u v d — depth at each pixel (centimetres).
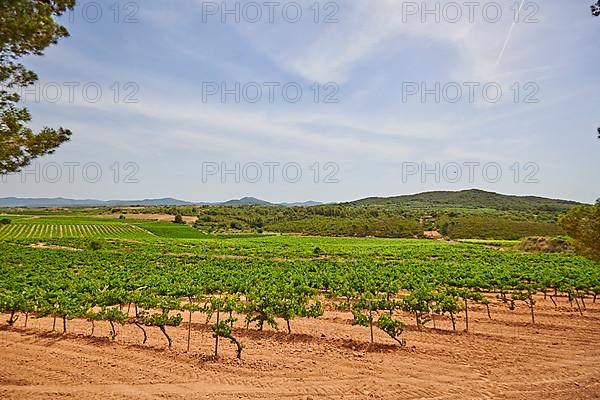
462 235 10306
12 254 5212
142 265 4200
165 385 1027
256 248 7200
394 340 1451
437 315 1911
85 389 1000
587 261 4600
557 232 9944
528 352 1295
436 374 1095
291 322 1769
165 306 1623
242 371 1129
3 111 927
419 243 8631
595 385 1006
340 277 2889
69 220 12031
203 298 2183
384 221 12538
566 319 1845
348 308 2019
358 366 1164
